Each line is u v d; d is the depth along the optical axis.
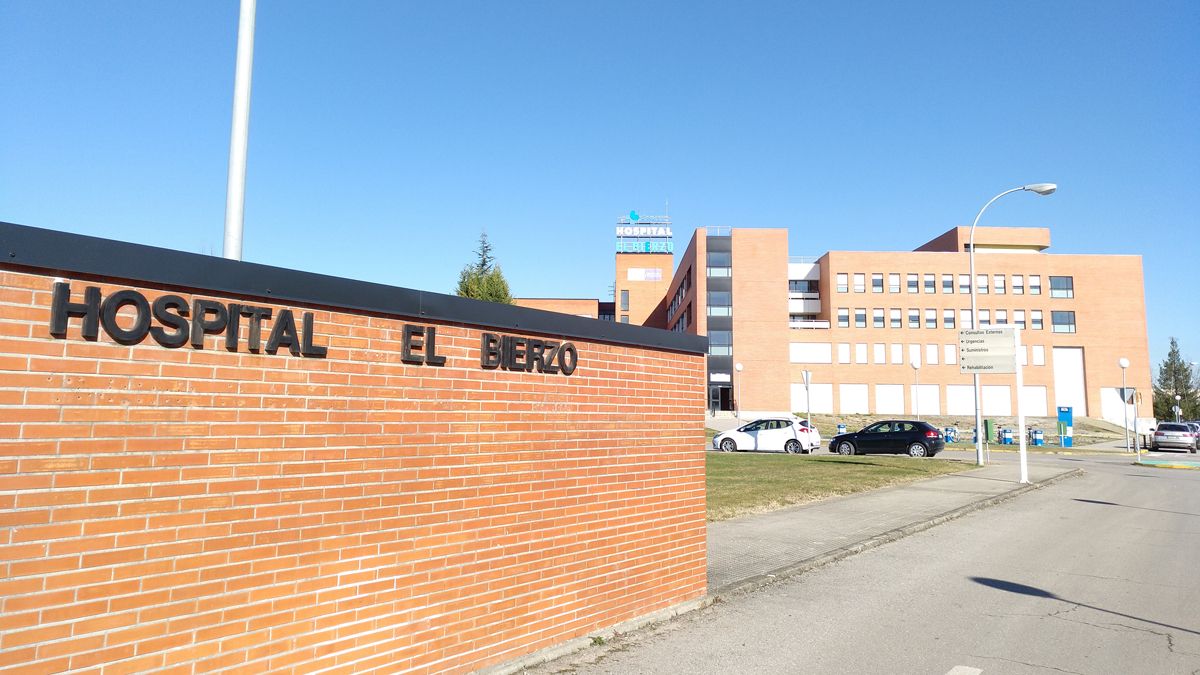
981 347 19.73
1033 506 14.34
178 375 3.43
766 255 64.69
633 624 6.14
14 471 2.94
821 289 72.62
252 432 3.69
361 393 4.18
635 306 85.75
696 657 5.48
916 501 14.05
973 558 9.27
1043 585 7.87
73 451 3.10
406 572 4.39
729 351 63.62
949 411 68.50
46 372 3.04
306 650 3.87
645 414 6.47
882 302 69.62
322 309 4.02
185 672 3.41
